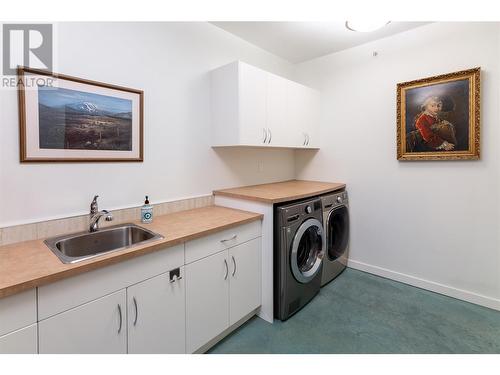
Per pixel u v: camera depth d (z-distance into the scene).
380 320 2.06
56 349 1.06
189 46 2.19
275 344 1.79
